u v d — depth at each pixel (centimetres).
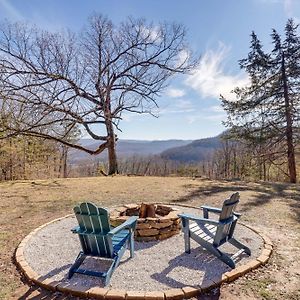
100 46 1526
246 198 797
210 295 302
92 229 342
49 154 1905
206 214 448
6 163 1655
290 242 452
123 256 400
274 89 1470
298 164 1716
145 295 291
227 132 1648
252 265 357
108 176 1428
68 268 364
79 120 1441
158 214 554
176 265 371
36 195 873
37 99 1336
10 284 332
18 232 520
